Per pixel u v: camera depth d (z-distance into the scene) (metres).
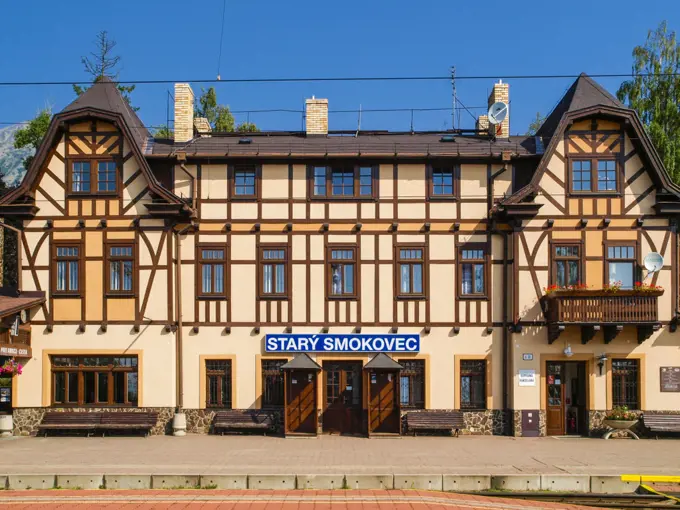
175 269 19.50
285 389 18.50
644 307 18.22
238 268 19.56
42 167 19.39
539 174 18.91
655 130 26.56
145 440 17.80
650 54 28.48
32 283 19.23
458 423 18.70
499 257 19.52
